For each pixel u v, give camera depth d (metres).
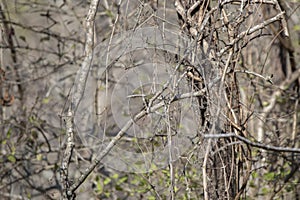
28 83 16.00
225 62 7.71
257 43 14.50
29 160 15.12
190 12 7.95
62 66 15.55
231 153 7.92
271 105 14.06
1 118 15.41
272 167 12.77
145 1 9.09
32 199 15.70
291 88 15.44
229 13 8.02
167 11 9.43
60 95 16.05
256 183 12.92
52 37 16.59
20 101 15.81
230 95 7.75
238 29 7.74
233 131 7.85
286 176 12.94
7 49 16.05
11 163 15.34
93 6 8.37
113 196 15.05
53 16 17.08
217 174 7.94
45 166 15.16
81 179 8.05
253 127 13.19
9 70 16.05
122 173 14.63
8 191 15.46
